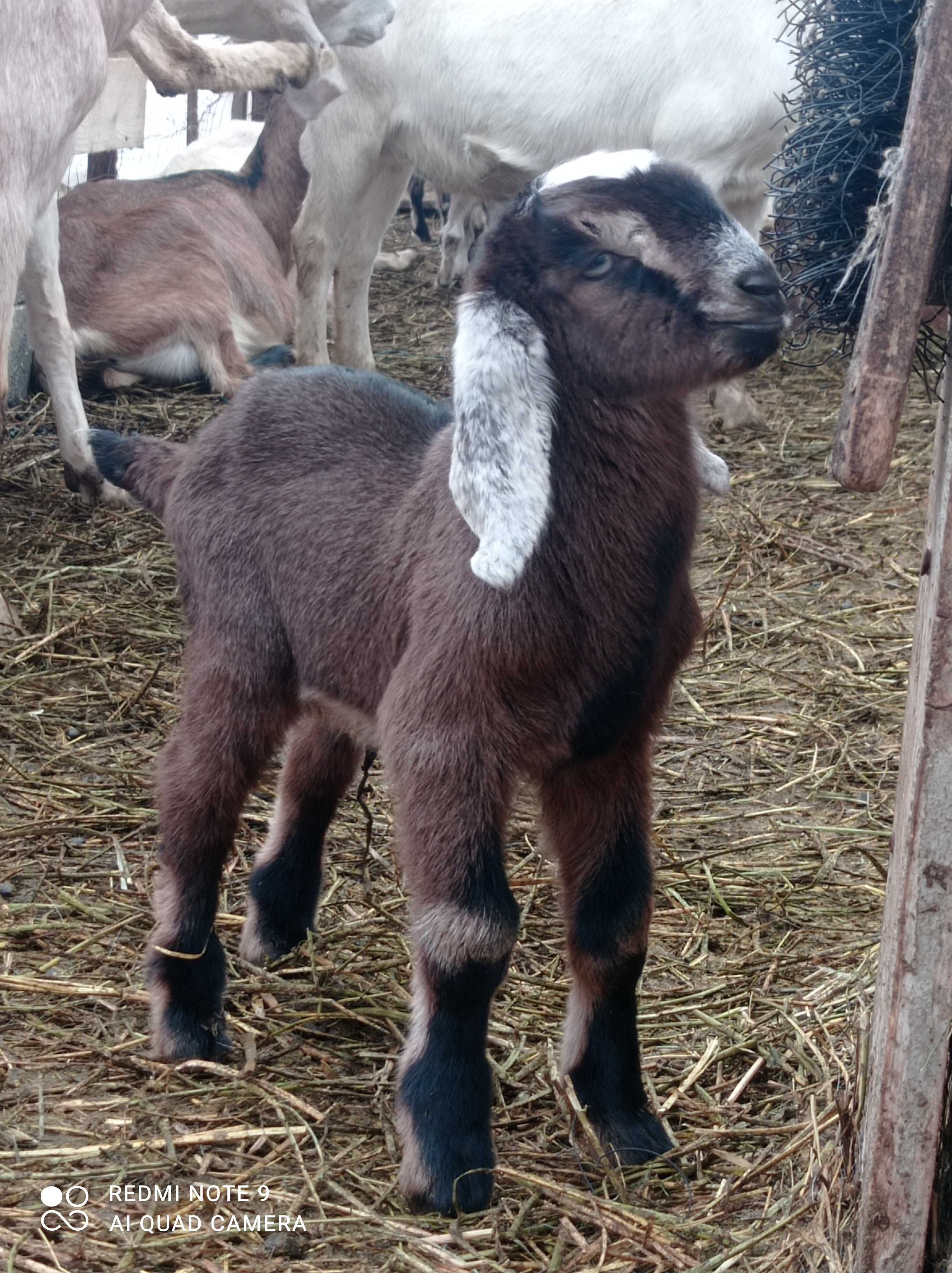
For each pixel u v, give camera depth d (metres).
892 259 0.54
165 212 2.33
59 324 1.80
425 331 2.77
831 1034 0.93
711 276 0.74
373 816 1.23
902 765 0.68
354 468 0.90
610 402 0.78
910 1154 0.64
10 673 1.47
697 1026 0.97
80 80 1.50
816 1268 0.70
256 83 1.90
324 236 2.26
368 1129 0.87
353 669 0.87
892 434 0.56
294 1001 0.99
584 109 2.13
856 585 1.74
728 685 1.51
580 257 0.76
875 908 1.12
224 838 0.93
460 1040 0.79
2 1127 0.84
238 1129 0.85
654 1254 0.75
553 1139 0.85
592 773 0.82
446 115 2.16
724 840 1.23
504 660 0.75
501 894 0.78
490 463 0.72
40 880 1.13
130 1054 0.92
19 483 1.92
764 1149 0.84
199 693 0.93
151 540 1.79
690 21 2.07
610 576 0.77
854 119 0.63
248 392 0.98
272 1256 0.75
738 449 2.17
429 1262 0.75
